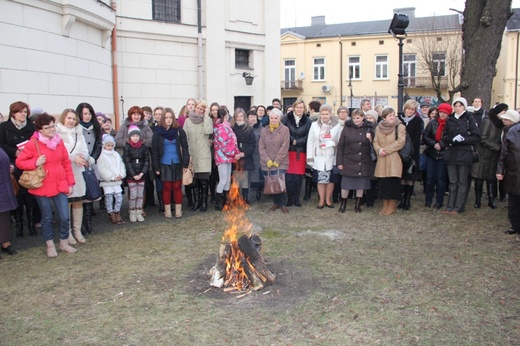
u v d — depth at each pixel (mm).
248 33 16859
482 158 8422
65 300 4809
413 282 5082
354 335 3936
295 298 4688
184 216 8422
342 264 5684
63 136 6602
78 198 6730
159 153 8125
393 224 7602
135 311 4492
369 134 8188
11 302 4789
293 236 6953
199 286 5086
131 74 14000
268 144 8383
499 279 5137
